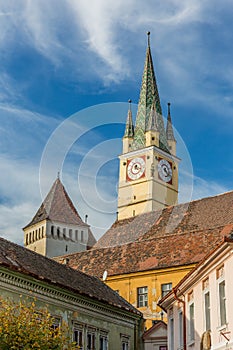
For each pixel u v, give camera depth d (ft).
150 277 119.03
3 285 67.05
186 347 72.43
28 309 57.52
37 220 222.48
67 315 78.02
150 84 241.14
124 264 127.65
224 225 123.54
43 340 53.78
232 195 140.77
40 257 87.15
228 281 57.77
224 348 57.82
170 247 124.26
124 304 96.02
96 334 84.38
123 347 91.91
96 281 99.76
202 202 145.18
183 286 73.87
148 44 279.28
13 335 52.49
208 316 65.67
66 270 91.04
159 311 114.21
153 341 96.84
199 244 119.85
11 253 78.18
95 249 142.61
